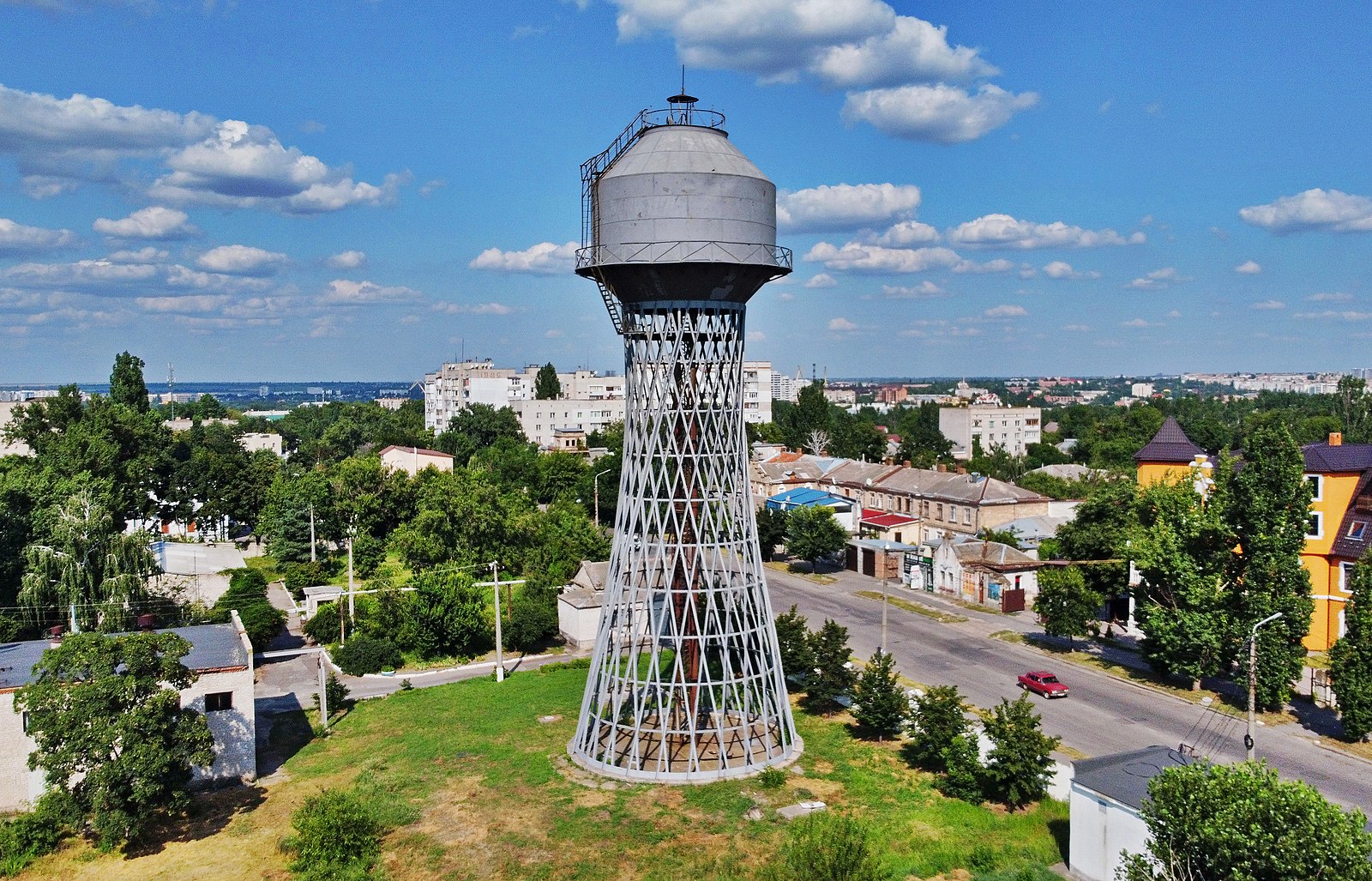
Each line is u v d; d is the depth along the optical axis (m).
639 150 37.72
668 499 37.97
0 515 55.84
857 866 25.70
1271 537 42.16
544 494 117.12
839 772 37.00
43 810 32.00
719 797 34.88
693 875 29.38
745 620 38.59
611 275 37.50
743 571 39.16
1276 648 41.56
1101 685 47.91
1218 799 23.48
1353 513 49.44
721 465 38.84
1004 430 179.75
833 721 43.28
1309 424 123.25
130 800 31.39
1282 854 21.81
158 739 31.83
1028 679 46.97
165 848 32.12
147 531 58.44
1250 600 42.19
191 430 132.12
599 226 37.72
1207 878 23.48
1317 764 37.09
